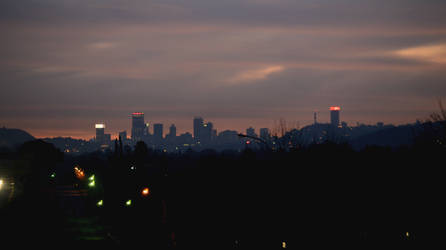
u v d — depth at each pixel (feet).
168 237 193.36
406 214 177.27
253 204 205.98
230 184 240.32
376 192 187.73
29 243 163.12
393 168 194.90
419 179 183.21
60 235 190.39
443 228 163.02
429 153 182.50
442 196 175.01
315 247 159.74
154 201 311.27
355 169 195.52
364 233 169.48
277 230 181.16
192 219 234.79
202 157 383.45
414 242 157.28
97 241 177.37
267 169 209.67
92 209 299.17
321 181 189.67
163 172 413.39
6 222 228.84
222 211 228.22
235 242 175.11
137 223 242.37
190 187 330.95
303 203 186.50
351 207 183.01
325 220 178.60
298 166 195.93
